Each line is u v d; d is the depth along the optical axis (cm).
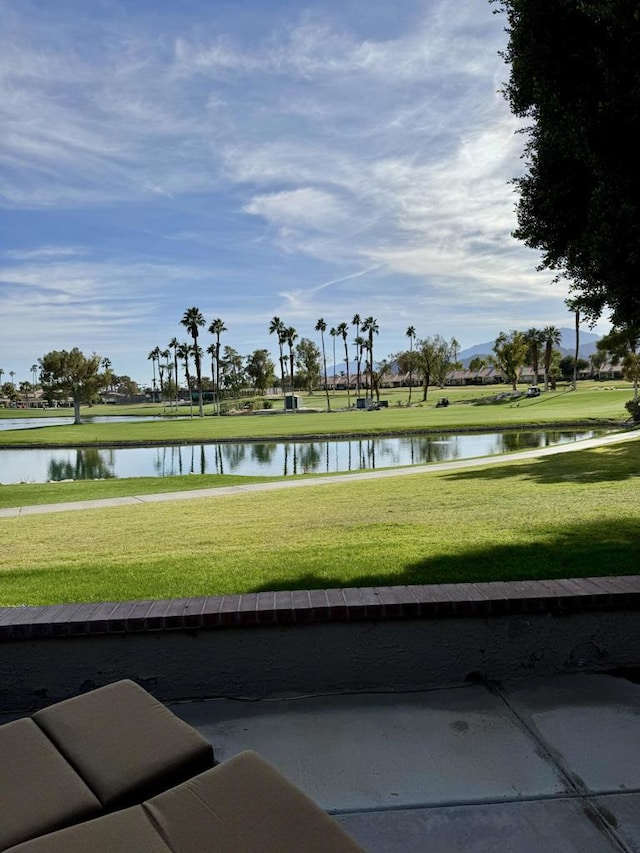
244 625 323
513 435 3944
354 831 230
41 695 317
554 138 494
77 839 146
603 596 338
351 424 5169
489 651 337
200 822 152
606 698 320
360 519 851
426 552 541
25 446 4209
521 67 530
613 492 1011
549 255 601
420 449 3312
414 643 333
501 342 9481
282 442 4144
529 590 348
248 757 179
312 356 15112
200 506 1212
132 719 199
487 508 897
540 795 248
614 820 234
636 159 476
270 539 705
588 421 4453
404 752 278
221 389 15562
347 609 325
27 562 634
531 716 306
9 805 158
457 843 223
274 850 144
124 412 11338
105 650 319
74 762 177
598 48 464
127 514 1129
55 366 7556
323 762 272
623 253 474
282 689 329
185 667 323
